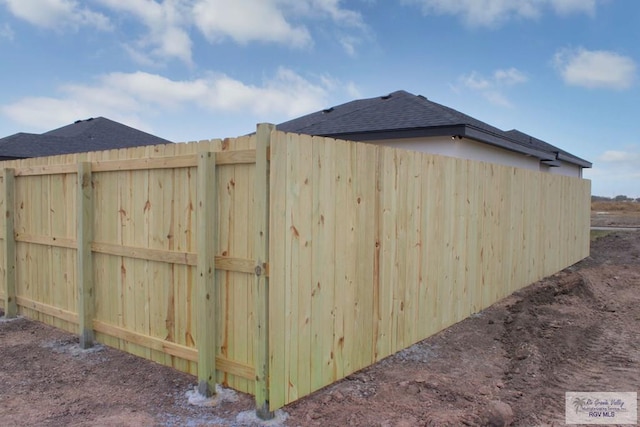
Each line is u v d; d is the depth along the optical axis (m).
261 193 3.03
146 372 3.96
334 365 3.64
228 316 3.43
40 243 5.34
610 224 23.97
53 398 3.45
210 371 3.45
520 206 7.15
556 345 4.81
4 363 4.22
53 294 5.27
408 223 4.52
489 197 6.17
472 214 5.75
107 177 4.45
